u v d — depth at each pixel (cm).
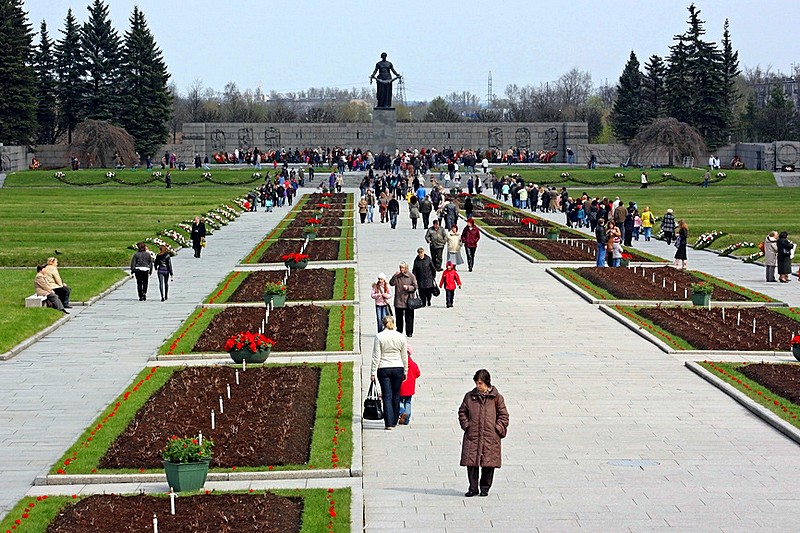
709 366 3356
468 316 4347
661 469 2402
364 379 3225
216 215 8831
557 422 2781
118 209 9650
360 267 5878
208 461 2211
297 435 2591
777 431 2706
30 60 14638
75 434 2716
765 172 13750
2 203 10306
